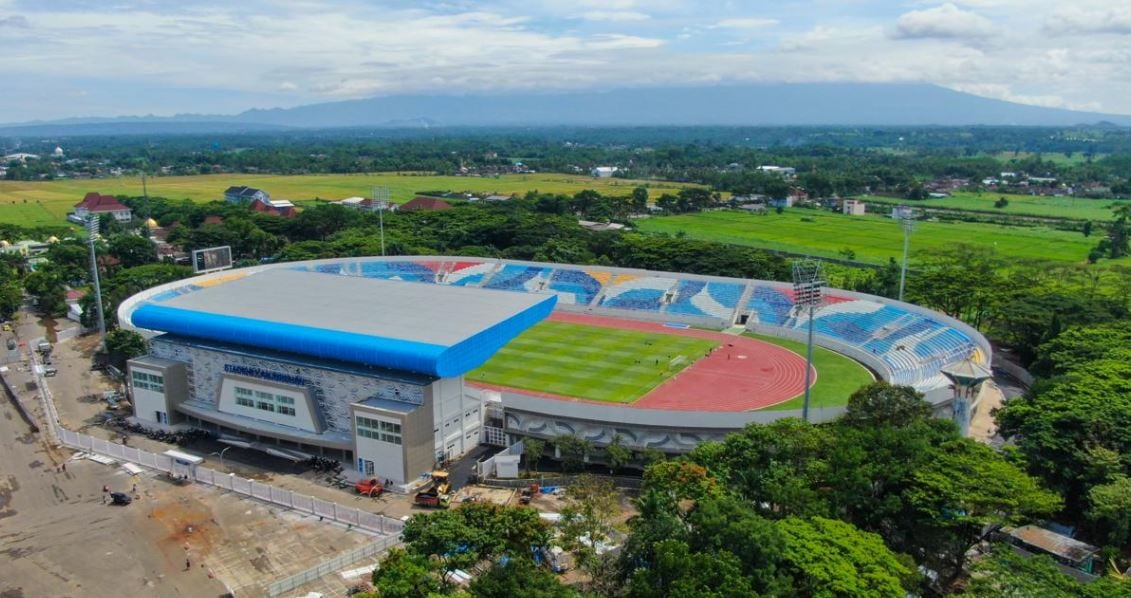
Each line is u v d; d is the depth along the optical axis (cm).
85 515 8562
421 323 10688
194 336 11306
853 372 13988
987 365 11400
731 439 7819
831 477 7056
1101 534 7625
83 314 16862
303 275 13612
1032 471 8062
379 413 9394
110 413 11856
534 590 5569
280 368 10619
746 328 17112
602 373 13900
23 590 7150
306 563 7600
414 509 8800
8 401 12431
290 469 9931
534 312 11688
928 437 7594
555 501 8912
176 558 7694
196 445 10706
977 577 6172
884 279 18800
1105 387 9162
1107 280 18588
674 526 6234
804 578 5762
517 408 10219
